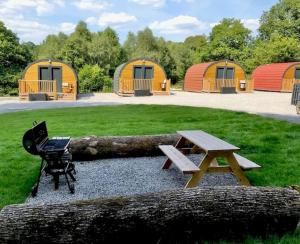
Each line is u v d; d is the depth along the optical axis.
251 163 4.82
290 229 3.36
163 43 57.06
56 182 5.00
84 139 6.62
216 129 9.31
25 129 9.88
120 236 3.11
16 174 5.59
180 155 5.46
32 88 23.20
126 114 13.20
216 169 4.74
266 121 10.60
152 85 26.38
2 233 2.94
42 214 3.05
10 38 35.44
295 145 7.21
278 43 41.88
